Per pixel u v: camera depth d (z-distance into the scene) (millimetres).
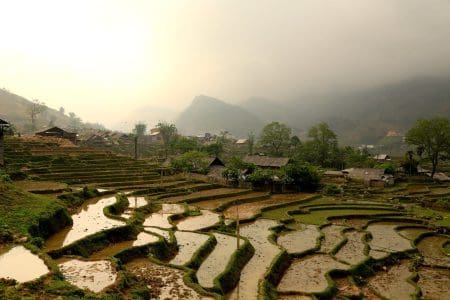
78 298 19797
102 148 153000
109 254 31422
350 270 36875
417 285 36188
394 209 72250
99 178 74125
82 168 78625
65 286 20891
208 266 32625
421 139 120438
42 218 33344
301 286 32281
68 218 38438
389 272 39906
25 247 26984
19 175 61688
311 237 49500
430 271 40781
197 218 53562
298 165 96938
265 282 30609
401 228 59625
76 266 26188
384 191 99000
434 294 34250
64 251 29234
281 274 35062
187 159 103438
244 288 30047
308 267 37594
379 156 182875
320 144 151000
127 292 22906
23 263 23891
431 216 67688
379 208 72688
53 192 50062
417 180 120875
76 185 64625
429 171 136125
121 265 27141
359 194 93750
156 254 33250
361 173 116625
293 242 46625
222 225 49375
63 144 97500
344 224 59969
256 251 40219
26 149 83750
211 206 65188
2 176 48594
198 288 24844
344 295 31859
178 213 53875
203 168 102562
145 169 89125
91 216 42906
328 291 31375
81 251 30703
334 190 94375
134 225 39688
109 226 37375
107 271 25188
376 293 33438
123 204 52969
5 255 25406
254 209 65875
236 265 33562
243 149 198750
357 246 47000
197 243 38500
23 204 35094
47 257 24828
